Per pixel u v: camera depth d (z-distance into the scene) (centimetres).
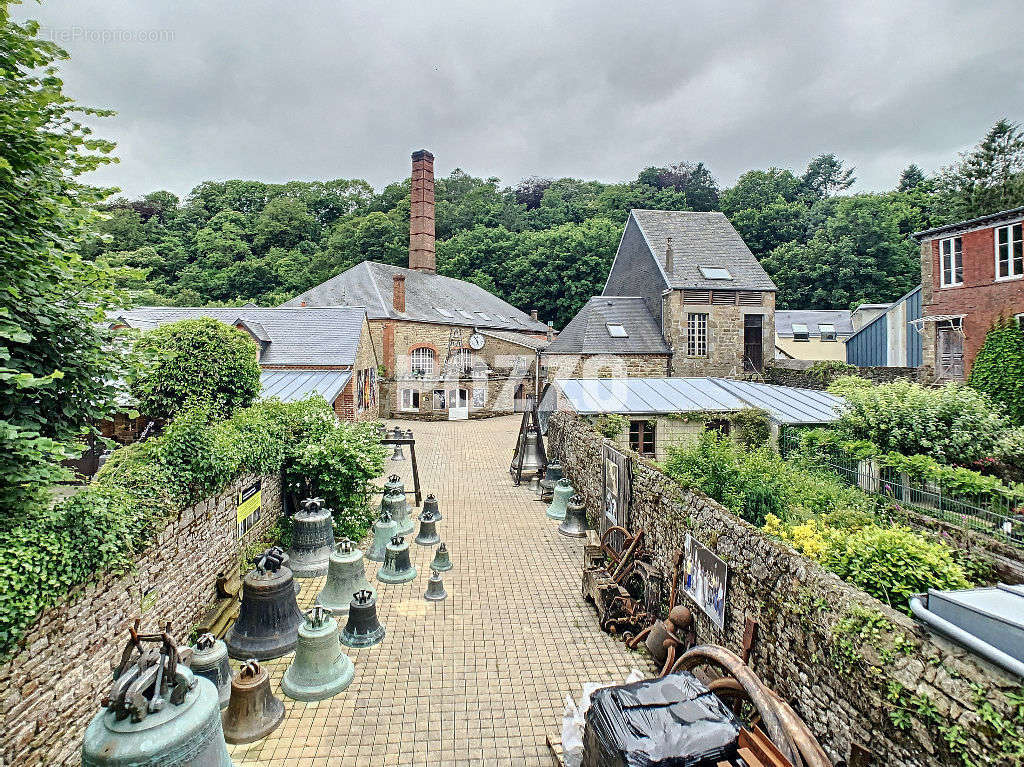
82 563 500
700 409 1683
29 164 520
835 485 1048
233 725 586
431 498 1273
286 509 1152
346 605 848
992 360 1728
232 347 1119
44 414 557
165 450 722
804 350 3628
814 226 5106
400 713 637
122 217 5044
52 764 472
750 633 565
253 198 6712
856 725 421
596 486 1234
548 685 693
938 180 4541
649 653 763
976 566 716
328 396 1897
